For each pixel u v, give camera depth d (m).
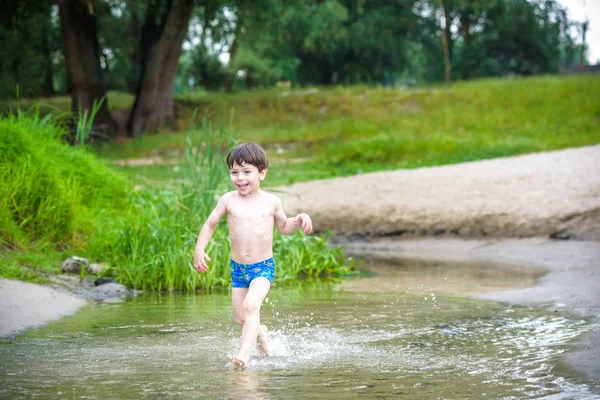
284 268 9.55
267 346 4.95
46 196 9.70
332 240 14.02
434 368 4.45
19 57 38.81
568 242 11.87
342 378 4.20
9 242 8.84
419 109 33.25
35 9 32.59
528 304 6.88
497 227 13.20
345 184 17.03
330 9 44.47
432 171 17.56
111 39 42.28
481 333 5.54
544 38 55.94
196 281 8.42
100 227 9.97
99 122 31.61
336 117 34.00
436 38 56.16
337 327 5.87
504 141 24.56
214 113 35.56
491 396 3.79
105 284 8.02
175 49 33.34
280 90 38.91
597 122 27.98
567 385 3.99
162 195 10.62
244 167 5.27
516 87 33.22
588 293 7.13
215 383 4.09
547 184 14.92
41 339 5.34
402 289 8.16
